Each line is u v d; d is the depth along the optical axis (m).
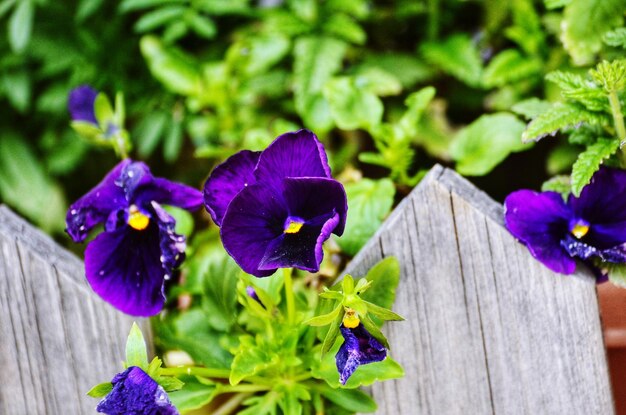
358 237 0.68
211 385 0.64
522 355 0.63
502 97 0.80
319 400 0.64
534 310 0.62
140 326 0.63
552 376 0.63
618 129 0.63
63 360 0.63
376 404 0.63
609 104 0.63
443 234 0.62
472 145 0.72
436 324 0.63
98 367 0.63
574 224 0.62
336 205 0.59
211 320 0.65
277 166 0.59
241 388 0.64
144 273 0.63
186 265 0.71
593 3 0.69
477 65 0.82
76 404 0.63
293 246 0.59
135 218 0.63
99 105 0.71
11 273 0.62
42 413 0.64
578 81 0.64
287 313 0.65
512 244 0.62
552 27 0.78
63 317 0.63
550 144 0.80
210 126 0.83
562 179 0.65
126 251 0.63
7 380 0.63
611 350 0.66
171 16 0.84
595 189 0.62
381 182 0.70
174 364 0.68
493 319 0.62
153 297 0.62
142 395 0.58
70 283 0.62
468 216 0.61
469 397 0.63
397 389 0.64
